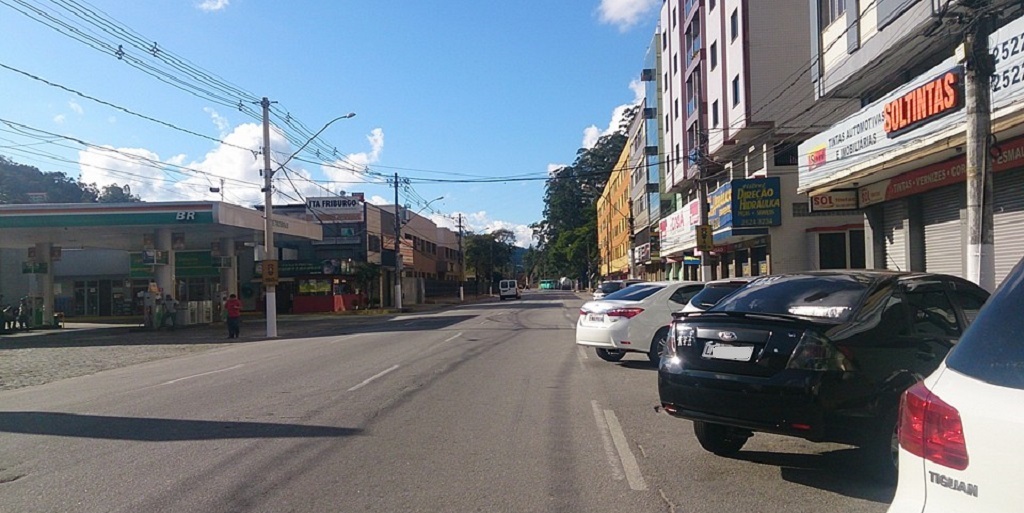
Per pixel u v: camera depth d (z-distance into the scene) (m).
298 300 49.88
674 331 6.84
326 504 5.78
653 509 5.60
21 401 11.66
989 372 2.93
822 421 5.76
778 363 5.97
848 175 18.84
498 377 12.76
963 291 7.27
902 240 19.69
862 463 6.68
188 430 8.63
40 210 31.86
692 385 6.43
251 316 45.94
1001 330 3.03
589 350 17.25
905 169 17.67
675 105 44.44
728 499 5.82
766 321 6.14
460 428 8.52
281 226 36.91
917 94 15.19
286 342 24.36
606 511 5.57
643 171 62.03
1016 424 2.68
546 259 113.69
